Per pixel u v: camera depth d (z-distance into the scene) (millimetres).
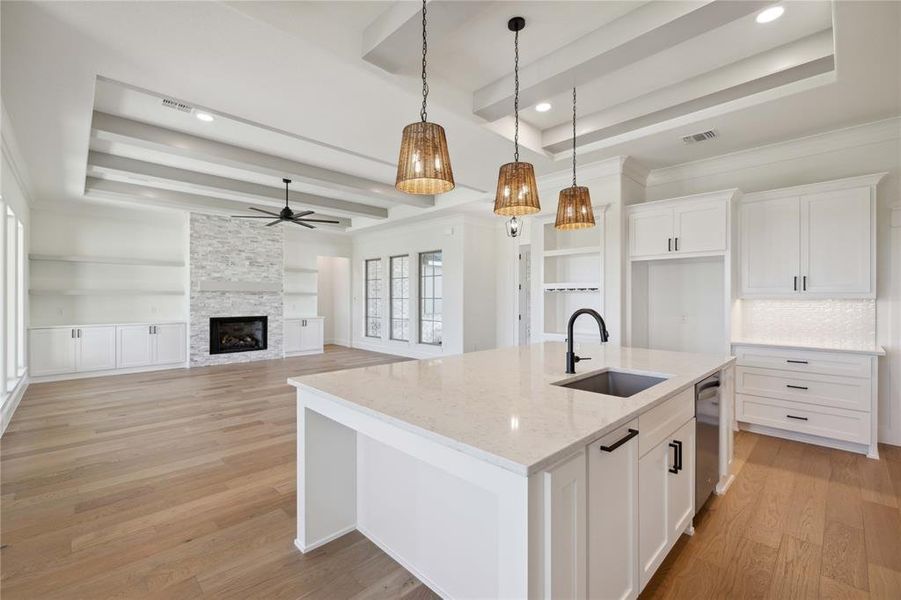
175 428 3934
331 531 2125
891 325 3494
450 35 2633
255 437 3686
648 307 4836
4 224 3928
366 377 2121
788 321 3967
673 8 2256
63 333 6156
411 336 8469
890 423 3521
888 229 3498
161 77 2713
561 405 1593
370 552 2043
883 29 2270
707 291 4461
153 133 3939
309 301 9477
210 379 6246
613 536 1454
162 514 2383
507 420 1405
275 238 8367
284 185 6285
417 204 6676
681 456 1979
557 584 1159
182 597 1731
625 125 3791
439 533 1741
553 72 2812
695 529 2248
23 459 3182
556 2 2348
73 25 2178
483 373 2236
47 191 5598
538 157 4195
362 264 9883
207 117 3564
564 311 5074
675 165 4594
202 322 7453
